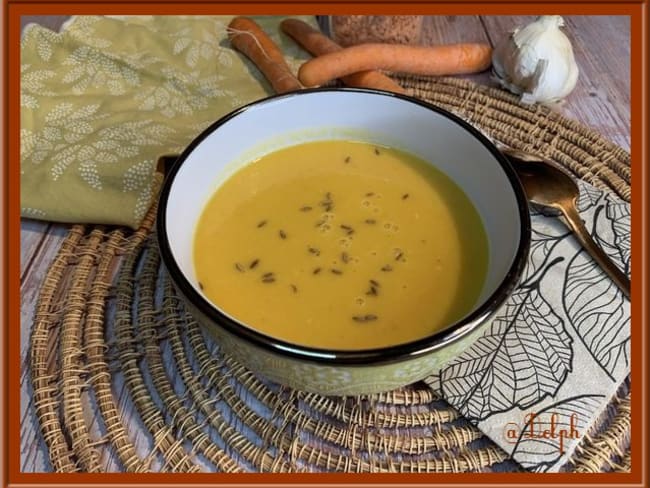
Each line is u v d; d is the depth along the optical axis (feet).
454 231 0.76
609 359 0.68
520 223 0.62
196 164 0.73
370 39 1.25
